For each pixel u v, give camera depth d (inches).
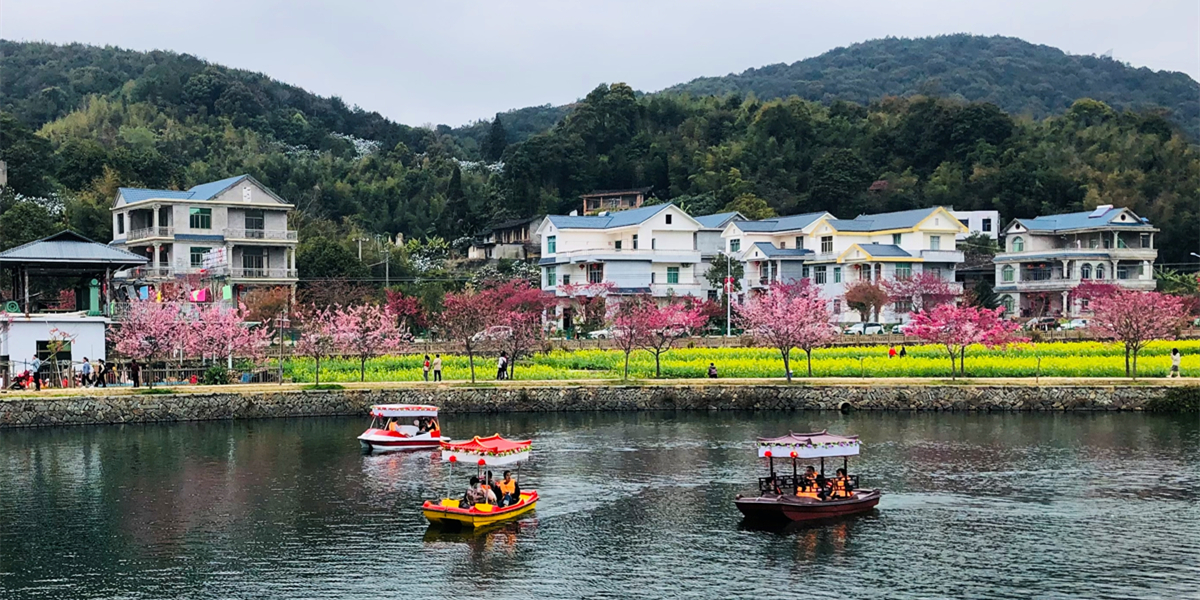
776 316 3762.3
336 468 2613.2
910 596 1697.8
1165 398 3499.0
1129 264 6269.7
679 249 6013.8
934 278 5777.6
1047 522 2091.5
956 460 2669.8
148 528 2089.1
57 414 3176.7
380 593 1731.1
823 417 3400.6
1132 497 2278.5
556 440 2979.8
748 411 3543.3
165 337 3553.2
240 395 3361.2
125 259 3838.6
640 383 3619.6
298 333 4985.2
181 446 2891.2
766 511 2105.1
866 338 4746.6
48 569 1854.1
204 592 1742.1
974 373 3838.6
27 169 6264.8
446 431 3129.9
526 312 4291.3
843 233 6200.8
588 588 1744.6
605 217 6279.5
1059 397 3523.6
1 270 4933.6
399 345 4340.6
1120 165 7849.4
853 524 2089.1
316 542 1995.6
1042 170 7770.7
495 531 2059.5
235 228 5300.2
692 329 5049.2
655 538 2007.9
